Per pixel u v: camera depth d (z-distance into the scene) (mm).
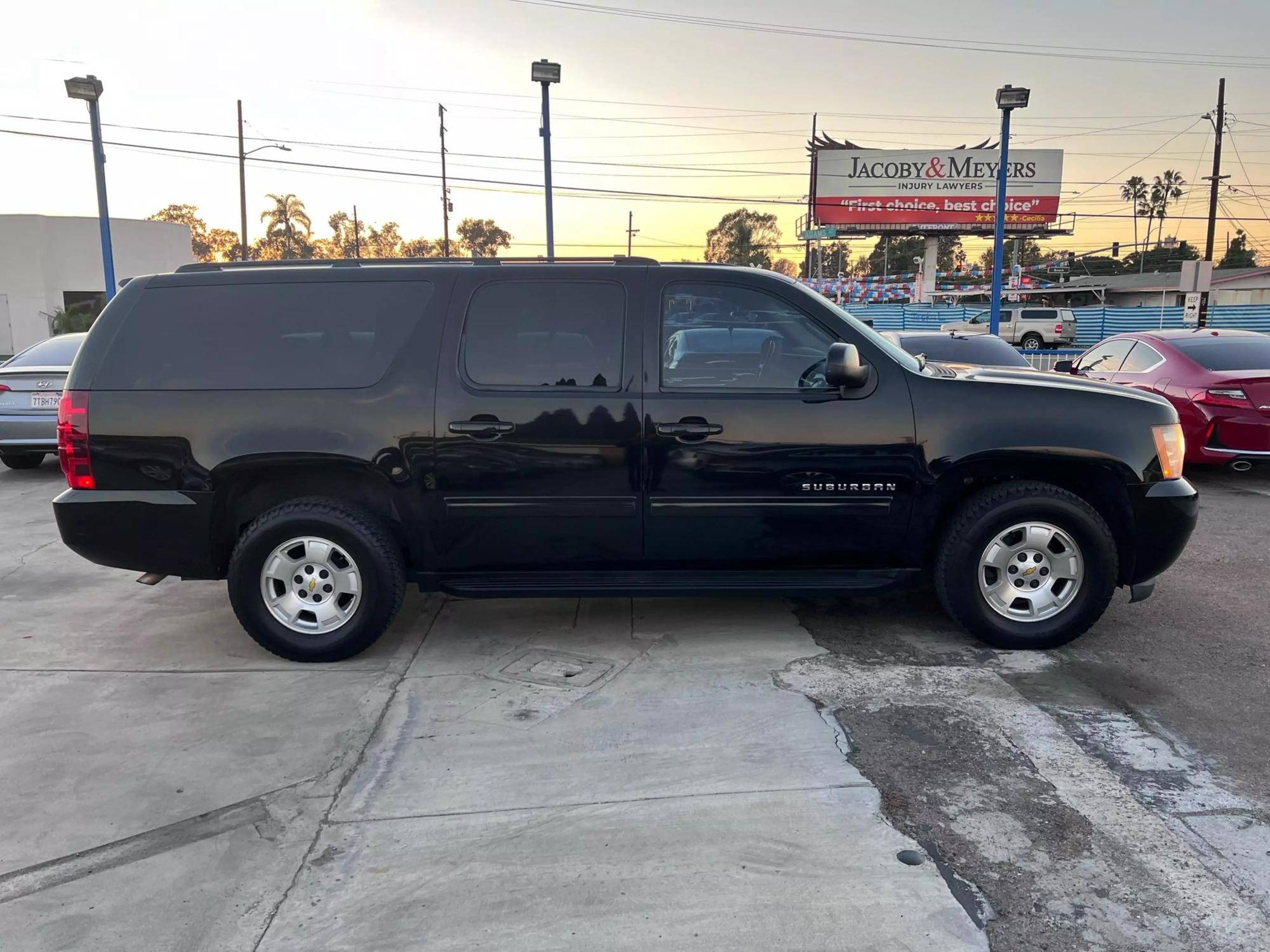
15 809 3160
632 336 4289
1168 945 2404
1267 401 8133
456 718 3805
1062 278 59531
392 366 4262
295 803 3180
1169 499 4324
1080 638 4637
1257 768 3314
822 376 4312
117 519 4285
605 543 4352
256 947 2457
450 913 2572
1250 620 4902
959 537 4316
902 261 78250
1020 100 22594
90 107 20656
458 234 77062
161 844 2943
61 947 2473
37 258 39219
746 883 2678
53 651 4629
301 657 4383
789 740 3557
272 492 4473
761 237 73625
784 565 4414
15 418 9070
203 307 4340
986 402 4273
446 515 4301
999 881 2676
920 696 3943
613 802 3139
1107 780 3234
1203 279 22000
